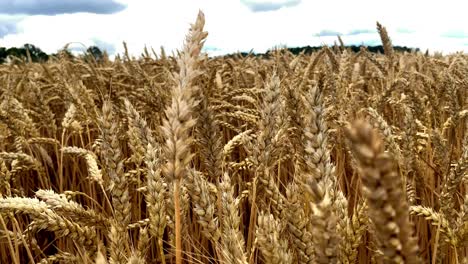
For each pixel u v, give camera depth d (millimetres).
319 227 1095
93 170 3602
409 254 887
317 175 1553
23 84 10883
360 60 10594
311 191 1130
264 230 1707
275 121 2777
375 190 848
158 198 2389
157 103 5879
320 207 1102
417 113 5238
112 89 8125
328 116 4977
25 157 4695
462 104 6199
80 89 6023
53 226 2426
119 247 2250
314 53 9641
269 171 2803
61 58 11648
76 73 10805
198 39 1783
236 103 8953
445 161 4070
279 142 2799
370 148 824
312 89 1662
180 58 1817
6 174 4148
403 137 3510
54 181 7727
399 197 854
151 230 2422
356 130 833
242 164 4656
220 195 2531
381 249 904
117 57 13461
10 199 2436
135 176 4684
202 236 4363
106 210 5766
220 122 6387
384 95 5660
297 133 2416
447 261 3637
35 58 17109
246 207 5590
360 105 6828
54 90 9828
